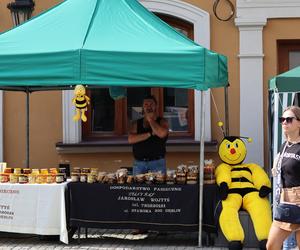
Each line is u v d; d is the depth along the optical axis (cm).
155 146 767
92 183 716
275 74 930
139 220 710
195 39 940
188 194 702
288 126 541
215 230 700
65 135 952
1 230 727
